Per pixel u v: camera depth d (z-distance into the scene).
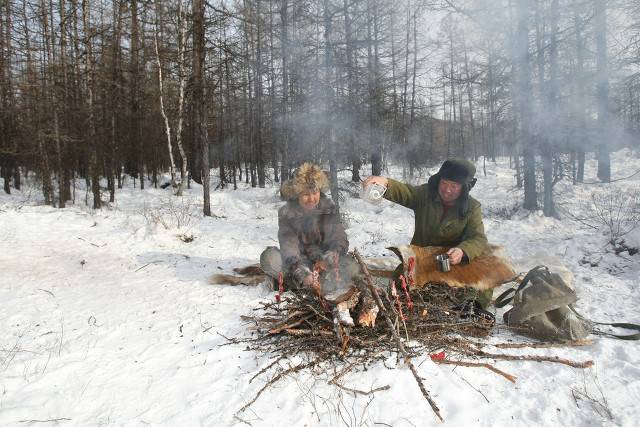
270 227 10.28
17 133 16.09
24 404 2.58
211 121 20.41
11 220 9.20
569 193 14.45
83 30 14.08
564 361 2.80
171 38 16.25
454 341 3.02
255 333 3.47
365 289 3.26
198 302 4.46
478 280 3.56
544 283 3.23
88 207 13.85
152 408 2.56
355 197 13.27
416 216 4.11
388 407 2.41
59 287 5.16
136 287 5.14
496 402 2.45
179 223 8.96
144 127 20.88
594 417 2.27
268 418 2.39
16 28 15.31
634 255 5.75
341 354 2.88
